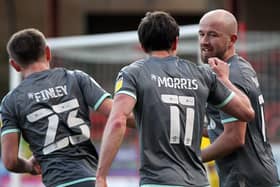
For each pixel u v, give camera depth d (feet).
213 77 49.01
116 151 45.65
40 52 53.98
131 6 190.29
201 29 55.72
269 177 55.31
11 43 54.13
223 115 53.42
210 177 71.10
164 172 46.03
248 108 49.44
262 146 55.52
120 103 46.16
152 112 46.52
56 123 52.21
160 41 48.03
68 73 53.88
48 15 154.10
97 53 99.96
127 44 97.86
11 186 94.07
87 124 53.16
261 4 176.14
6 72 172.86
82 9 187.93
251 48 102.99
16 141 53.01
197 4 188.44
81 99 53.16
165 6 189.78
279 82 102.06
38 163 53.88
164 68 47.67
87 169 52.01
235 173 55.06
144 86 46.70
